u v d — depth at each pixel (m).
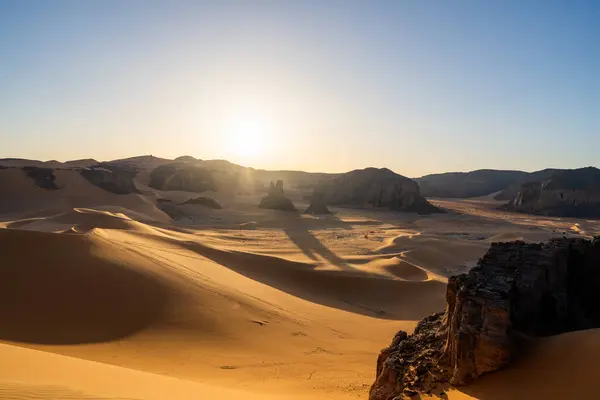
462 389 10.48
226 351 19.50
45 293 22.22
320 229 90.81
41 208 93.12
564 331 12.30
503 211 149.88
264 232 80.19
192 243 42.84
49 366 11.10
